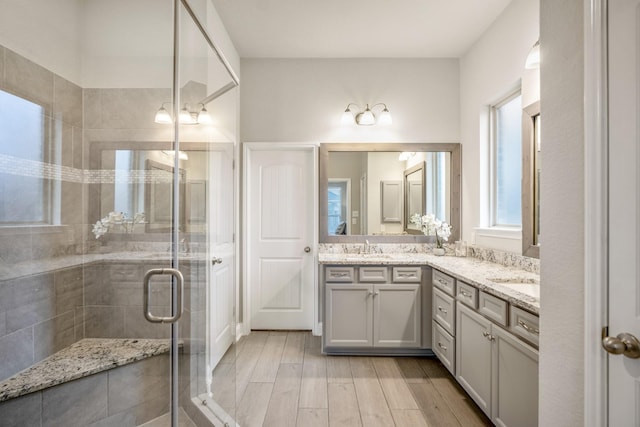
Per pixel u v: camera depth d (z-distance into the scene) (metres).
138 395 1.43
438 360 2.66
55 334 1.42
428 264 2.67
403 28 2.77
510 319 1.56
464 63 3.19
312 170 3.34
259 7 2.49
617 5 0.85
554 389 1.07
